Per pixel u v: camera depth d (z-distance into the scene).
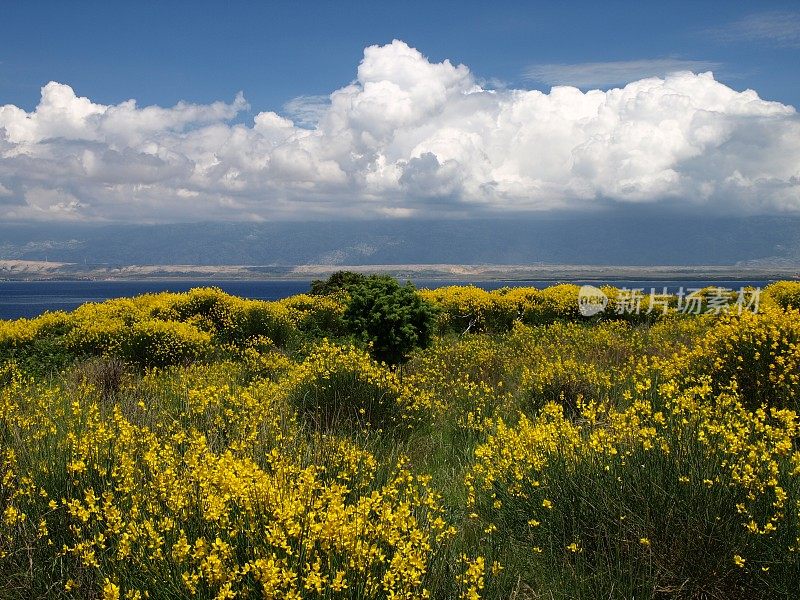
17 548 3.55
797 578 3.47
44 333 14.41
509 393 8.31
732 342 7.52
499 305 16.94
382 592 3.08
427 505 3.98
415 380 9.18
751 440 4.92
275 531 3.01
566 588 3.72
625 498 4.15
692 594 3.71
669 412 5.49
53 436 5.00
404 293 11.41
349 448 4.86
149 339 12.12
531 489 4.47
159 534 3.31
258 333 15.15
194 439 4.78
